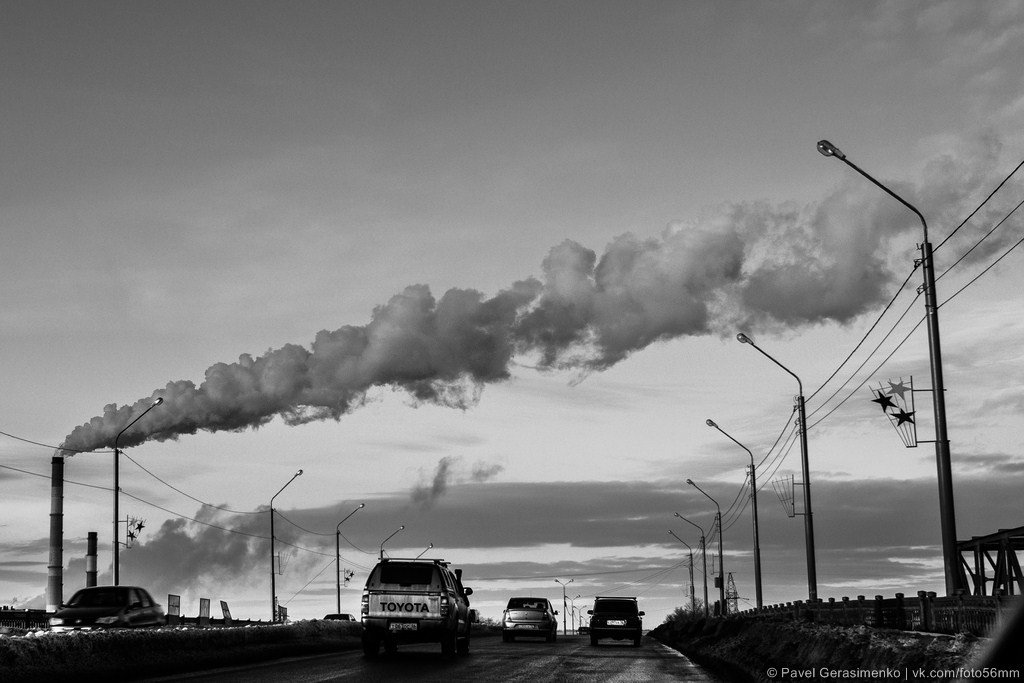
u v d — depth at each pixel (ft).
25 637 69.41
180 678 68.08
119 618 106.32
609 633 157.58
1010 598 48.75
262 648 100.73
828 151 72.43
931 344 69.97
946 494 67.41
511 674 73.31
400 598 95.71
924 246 71.92
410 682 65.26
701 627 174.91
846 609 84.74
